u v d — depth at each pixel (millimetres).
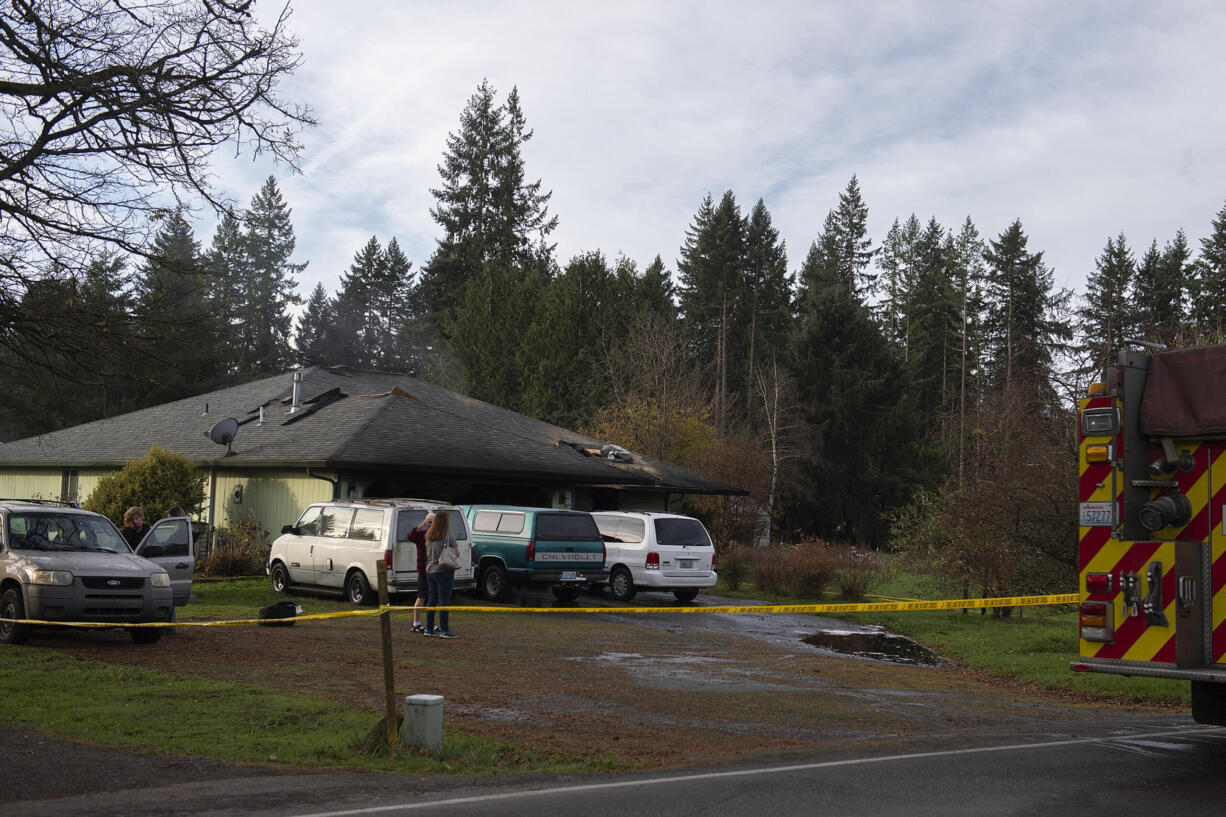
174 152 13055
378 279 96125
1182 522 7875
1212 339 23344
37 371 14266
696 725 9688
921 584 27609
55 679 10383
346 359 85125
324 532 20766
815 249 87312
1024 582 22422
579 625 18500
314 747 8055
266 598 20297
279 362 80688
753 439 53344
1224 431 7617
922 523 24719
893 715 10594
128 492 25781
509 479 27562
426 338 73188
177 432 31688
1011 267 69188
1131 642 7926
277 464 25047
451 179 70812
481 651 14180
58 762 7305
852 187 87000
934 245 83438
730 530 38406
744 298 77875
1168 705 12062
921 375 77000
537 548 21609
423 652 13750
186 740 8148
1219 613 7719
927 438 67125
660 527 23234
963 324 72750
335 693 10383
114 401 53562
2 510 13781
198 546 25266
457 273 70000
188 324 14375
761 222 78750
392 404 28953
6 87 12117
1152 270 64375
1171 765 7820
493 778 7328
